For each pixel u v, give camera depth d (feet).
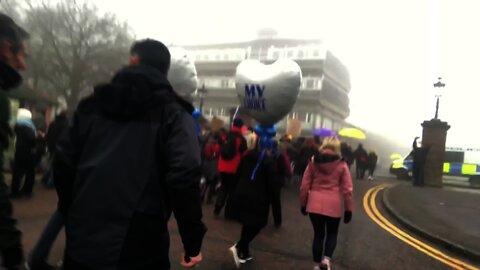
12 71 6.53
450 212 32.01
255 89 17.29
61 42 123.54
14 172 26.08
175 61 13.64
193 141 6.56
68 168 6.79
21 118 25.93
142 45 6.90
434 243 23.15
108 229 6.16
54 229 8.44
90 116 6.75
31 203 24.70
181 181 6.24
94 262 6.10
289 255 18.66
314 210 16.03
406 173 85.71
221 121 30.99
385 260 19.26
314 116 176.24
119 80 6.53
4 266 6.31
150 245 6.32
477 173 80.64
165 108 6.57
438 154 58.85
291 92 16.98
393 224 28.19
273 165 16.53
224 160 25.79
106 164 6.33
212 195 31.01
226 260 17.10
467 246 21.30
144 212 6.28
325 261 15.93
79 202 6.35
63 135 6.90
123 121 6.54
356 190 46.83
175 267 15.72
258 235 22.09
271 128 18.31
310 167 16.53
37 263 8.25
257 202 16.43
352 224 27.22
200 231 6.56
